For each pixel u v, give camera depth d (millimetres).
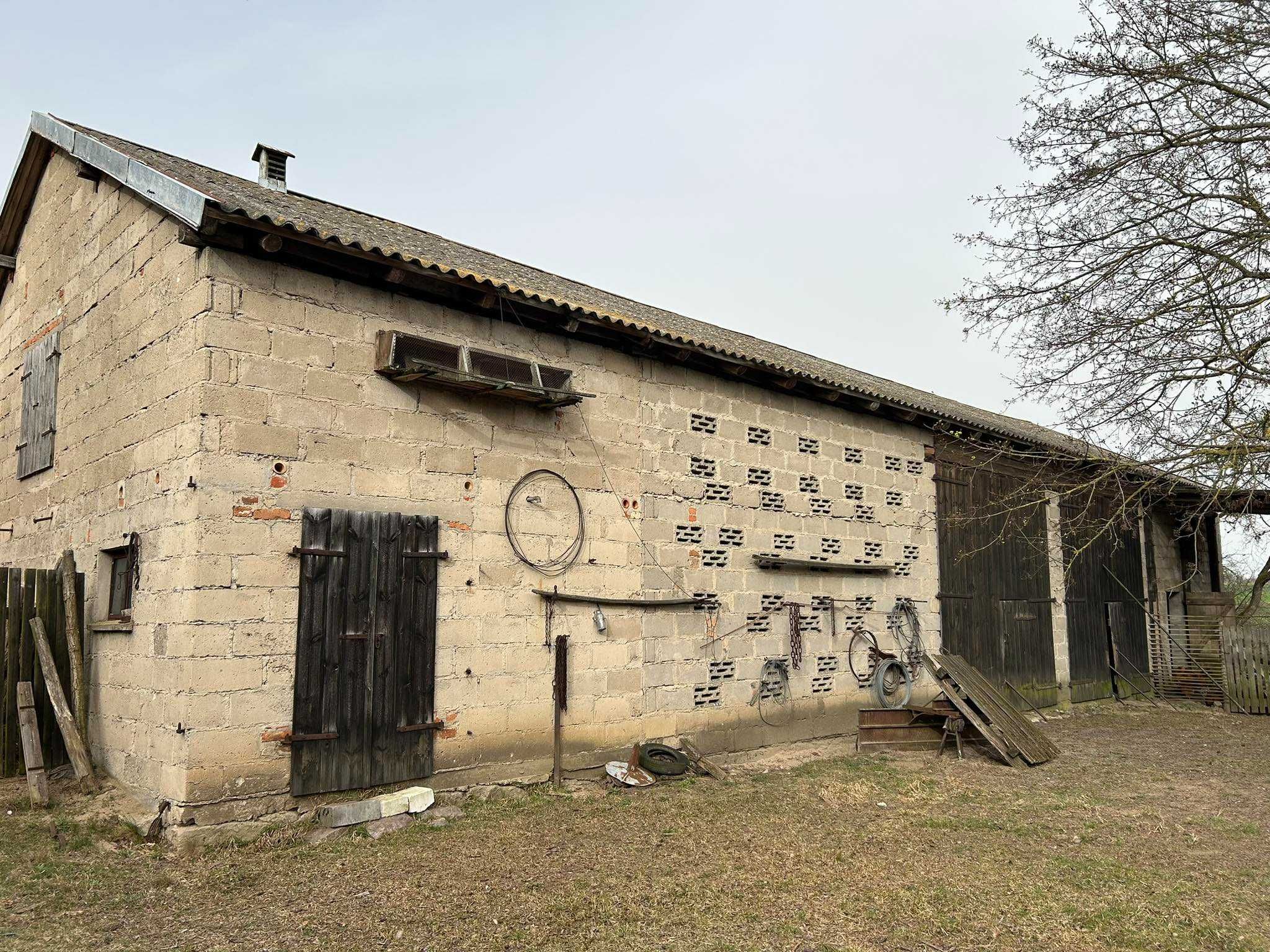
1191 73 10031
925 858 6254
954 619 13320
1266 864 6180
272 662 6430
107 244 8250
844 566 11492
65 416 8883
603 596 8789
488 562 7844
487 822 6930
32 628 7887
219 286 6473
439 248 9961
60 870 5590
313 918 4977
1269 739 12789
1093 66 10172
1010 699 14125
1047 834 6961
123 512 7395
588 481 8797
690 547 9766
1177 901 5355
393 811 6781
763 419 10859
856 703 11617
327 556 6781
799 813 7527
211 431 6328
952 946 4676
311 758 6543
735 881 5668
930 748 10930
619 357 9250
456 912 5090
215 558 6238
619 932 4832
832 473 11727
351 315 7164
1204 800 8328
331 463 6914
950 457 13820
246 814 6211
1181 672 18344
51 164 9875
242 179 9312
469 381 7422
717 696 9883
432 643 7359
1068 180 10562
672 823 7105
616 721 8797
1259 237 9750
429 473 7512
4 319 11219
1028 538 14773
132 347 7520
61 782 7375
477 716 7629
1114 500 12516
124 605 7609
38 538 9352
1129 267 10508
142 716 6703
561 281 12023
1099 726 13914
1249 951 4633
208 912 5055
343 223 8445
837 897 5398
